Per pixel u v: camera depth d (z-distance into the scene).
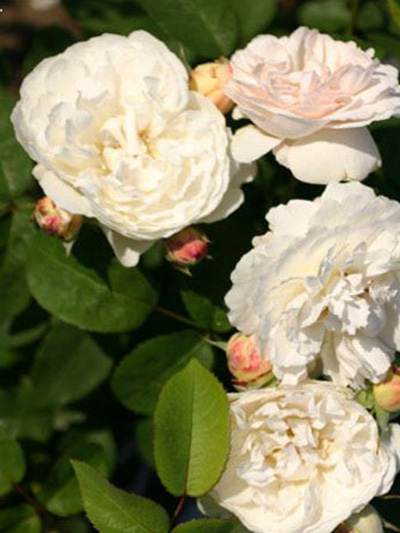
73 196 0.68
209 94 0.69
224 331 0.75
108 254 0.73
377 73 0.69
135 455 0.95
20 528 0.78
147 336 0.79
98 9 0.84
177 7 0.77
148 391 0.75
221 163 0.68
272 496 0.67
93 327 0.73
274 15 0.80
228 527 0.65
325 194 0.66
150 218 0.67
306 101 0.67
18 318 0.81
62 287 0.73
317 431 0.67
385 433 0.67
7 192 0.77
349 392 0.67
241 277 0.66
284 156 0.69
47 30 0.82
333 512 0.66
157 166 0.68
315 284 0.65
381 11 0.83
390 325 0.68
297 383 0.66
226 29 0.77
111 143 0.68
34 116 0.68
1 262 0.77
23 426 0.87
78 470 0.64
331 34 0.78
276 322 0.66
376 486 0.67
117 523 0.64
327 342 0.67
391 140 0.79
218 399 0.64
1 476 0.78
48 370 0.80
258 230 0.77
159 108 0.68
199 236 0.69
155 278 0.76
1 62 0.87
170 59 0.68
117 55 0.68
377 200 0.65
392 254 0.66
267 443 0.67
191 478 0.64
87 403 0.87
